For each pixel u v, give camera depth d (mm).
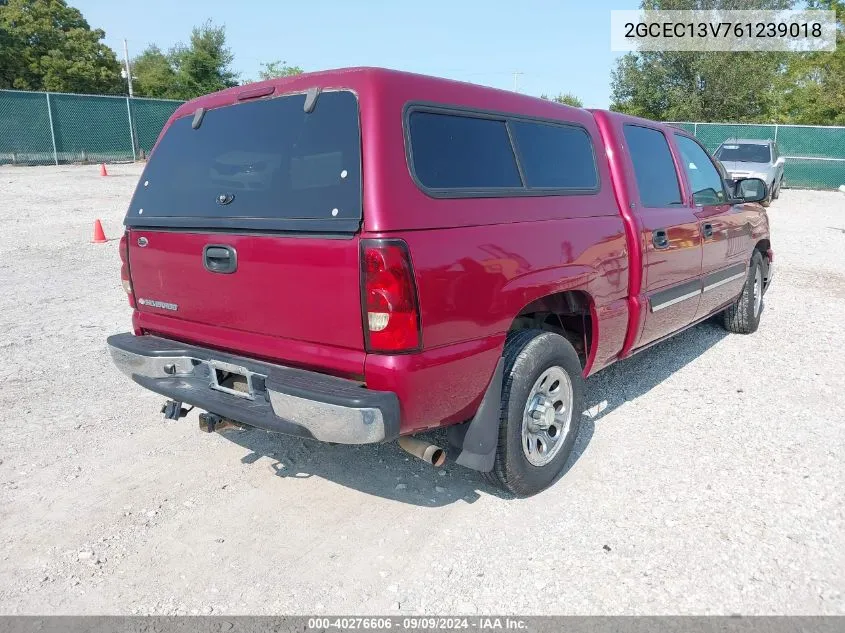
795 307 7961
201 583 3020
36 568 3125
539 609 2822
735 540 3254
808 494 3660
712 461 4059
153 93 52094
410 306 2830
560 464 3799
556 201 3750
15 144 25547
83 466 4070
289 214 3055
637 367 5801
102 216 14477
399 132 2949
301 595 2934
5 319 7184
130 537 3361
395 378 2838
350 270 2836
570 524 3422
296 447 4336
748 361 5938
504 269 3268
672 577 2996
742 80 34156
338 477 3947
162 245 3650
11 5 44750
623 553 3174
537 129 3811
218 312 3426
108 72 48000
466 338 3111
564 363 3717
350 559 3174
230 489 3811
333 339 2969
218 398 3389
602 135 4410
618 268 4168
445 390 3041
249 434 4531
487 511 3562
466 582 2996
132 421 4723
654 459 4094
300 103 3170
